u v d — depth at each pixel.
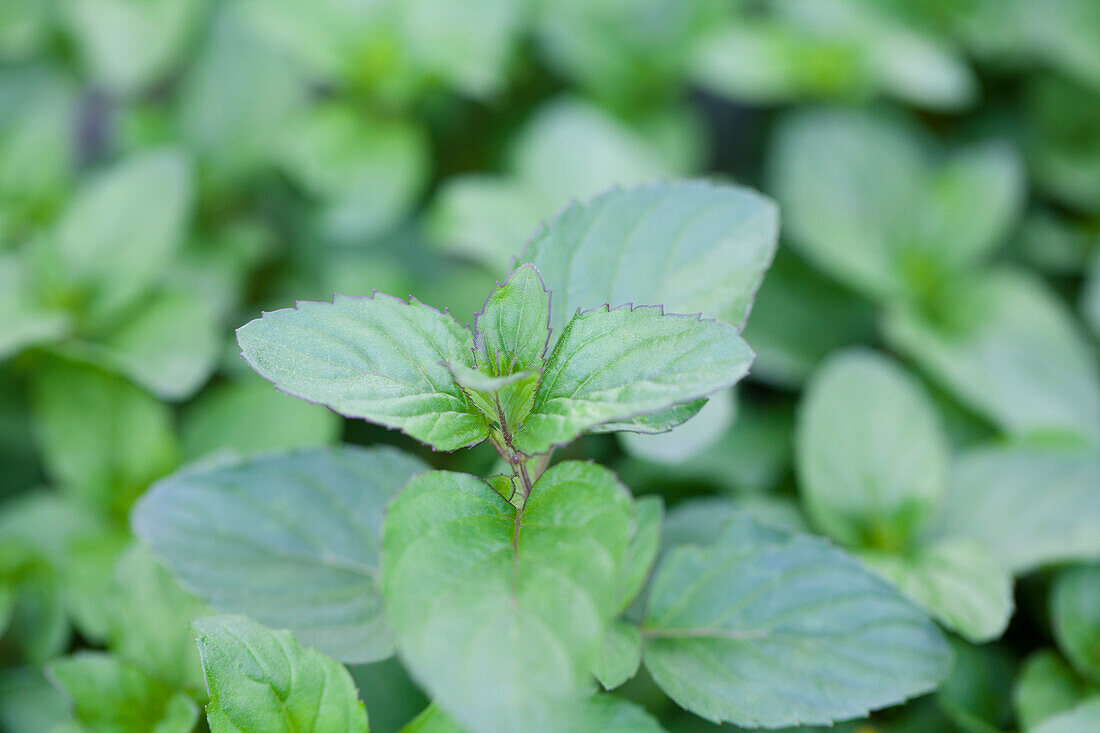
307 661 0.28
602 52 0.45
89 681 0.31
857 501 0.34
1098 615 0.33
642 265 0.29
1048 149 0.46
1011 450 0.35
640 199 0.29
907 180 0.42
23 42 0.45
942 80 0.43
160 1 0.44
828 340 0.40
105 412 0.36
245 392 0.36
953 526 0.34
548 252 0.29
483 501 0.27
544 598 0.26
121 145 0.43
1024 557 0.33
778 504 0.35
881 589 0.30
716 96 0.49
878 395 0.35
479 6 0.41
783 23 0.46
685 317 0.27
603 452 0.37
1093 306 0.40
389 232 0.44
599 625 0.26
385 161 0.41
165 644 0.31
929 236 0.41
